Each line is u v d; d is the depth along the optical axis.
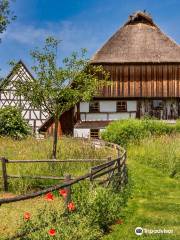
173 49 42.94
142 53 42.41
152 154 22.92
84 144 25.38
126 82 42.03
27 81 22.28
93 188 11.29
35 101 22.06
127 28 44.16
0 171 17.06
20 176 15.29
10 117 34.72
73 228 9.09
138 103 42.28
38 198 13.26
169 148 22.23
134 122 30.36
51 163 17.77
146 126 30.00
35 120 47.28
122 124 30.30
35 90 21.83
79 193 11.19
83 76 22.50
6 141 27.78
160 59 42.03
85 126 41.06
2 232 9.70
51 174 17.11
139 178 18.33
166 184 17.30
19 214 11.27
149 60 41.88
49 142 27.05
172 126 30.84
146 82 42.12
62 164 18.05
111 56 42.16
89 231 9.48
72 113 43.09
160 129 30.39
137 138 28.97
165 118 42.41
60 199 12.93
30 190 15.07
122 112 42.19
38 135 40.47
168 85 42.16
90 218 9.95
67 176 9.99
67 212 9.53
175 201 14.05
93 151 22.97
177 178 18.73
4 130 34.06
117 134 29.48
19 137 33.81
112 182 13.12
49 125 43.72
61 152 22.41
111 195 11.71
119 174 14.35
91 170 11.31
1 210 11.80
